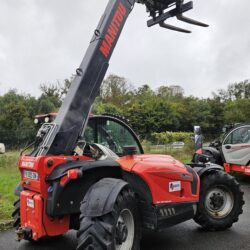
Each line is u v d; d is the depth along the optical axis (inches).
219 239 198.8
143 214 169.6
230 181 218.2
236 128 410.9
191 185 194.2
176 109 1918.1
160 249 183.5
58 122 159.3
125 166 170.7
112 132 195.5
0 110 1344.7
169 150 694.5
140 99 2080.5
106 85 2208.4
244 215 253.6
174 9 199.5
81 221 142.1
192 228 220.2
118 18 179.5
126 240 154.1
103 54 173.2
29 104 1547.7
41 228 147.2
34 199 149.5
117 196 145.6
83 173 151.6
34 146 171.2
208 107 1956.2
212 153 421.7
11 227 225.0
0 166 488.1
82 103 165.2
